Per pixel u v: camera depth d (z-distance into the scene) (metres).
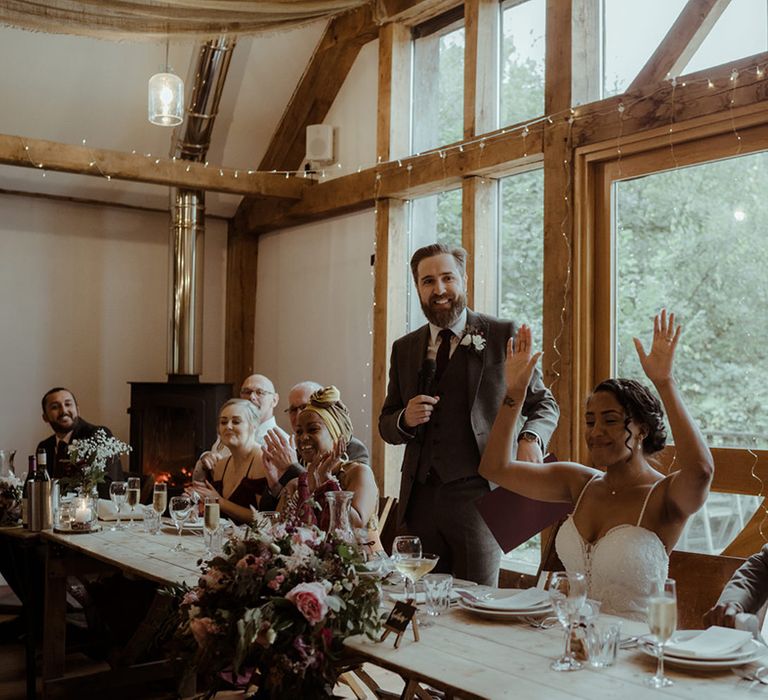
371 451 6.20
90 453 4.43
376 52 6.30
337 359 6.66
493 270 5.37
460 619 2.26
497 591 2.49
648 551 2.44
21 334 6.87
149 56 6.39
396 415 3.44
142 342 7.37
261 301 7.61
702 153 4.10
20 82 6.23
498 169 5.20
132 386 6.77
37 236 6.95
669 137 4.16
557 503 2.77
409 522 3.38
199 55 6.08
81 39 6.12
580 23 4.70
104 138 6.75
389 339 5.96
